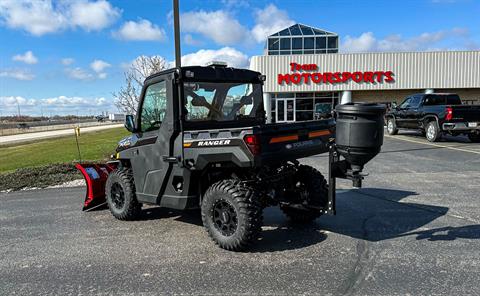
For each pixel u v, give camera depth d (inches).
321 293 138.3
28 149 810.2
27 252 190.9
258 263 167.5
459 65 1230.3
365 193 291.9
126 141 236.2
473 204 253.8
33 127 2524.6
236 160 172.4
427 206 251.4
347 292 138.5
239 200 175.5
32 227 236.1
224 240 182.2
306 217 216.2
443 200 265.7
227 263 168.7
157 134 209.5
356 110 166.1
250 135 167.0
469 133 615.5
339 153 177.3
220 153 176.9
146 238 207.0
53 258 181.3
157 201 216.4
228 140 174.1
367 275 151.7
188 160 190.7
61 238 211.8
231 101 222.2
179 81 197.3
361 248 181.3
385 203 261.6
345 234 202.1
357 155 169.9
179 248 189.9
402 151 535.2
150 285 149.3
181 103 198.4
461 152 511.2
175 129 197.8
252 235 175.6
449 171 376.8
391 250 177.5
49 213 270.8
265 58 1225.4
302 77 1228.5
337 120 175.2
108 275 159.9
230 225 183.2
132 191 235.3
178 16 416.8
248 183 190.1
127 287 148.1
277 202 205.8
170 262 171.8
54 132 1788.9
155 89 209.6
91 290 146.6
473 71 1231.5
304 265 163.8
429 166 408.5
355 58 1224.8
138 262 173.0
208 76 209.9
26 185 383.6
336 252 177.3
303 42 1305.4
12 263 176.6
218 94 215.5
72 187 370.6
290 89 1232.8
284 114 1270.9
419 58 1226.6
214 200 185.3
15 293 145.9
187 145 190.7
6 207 295.9
